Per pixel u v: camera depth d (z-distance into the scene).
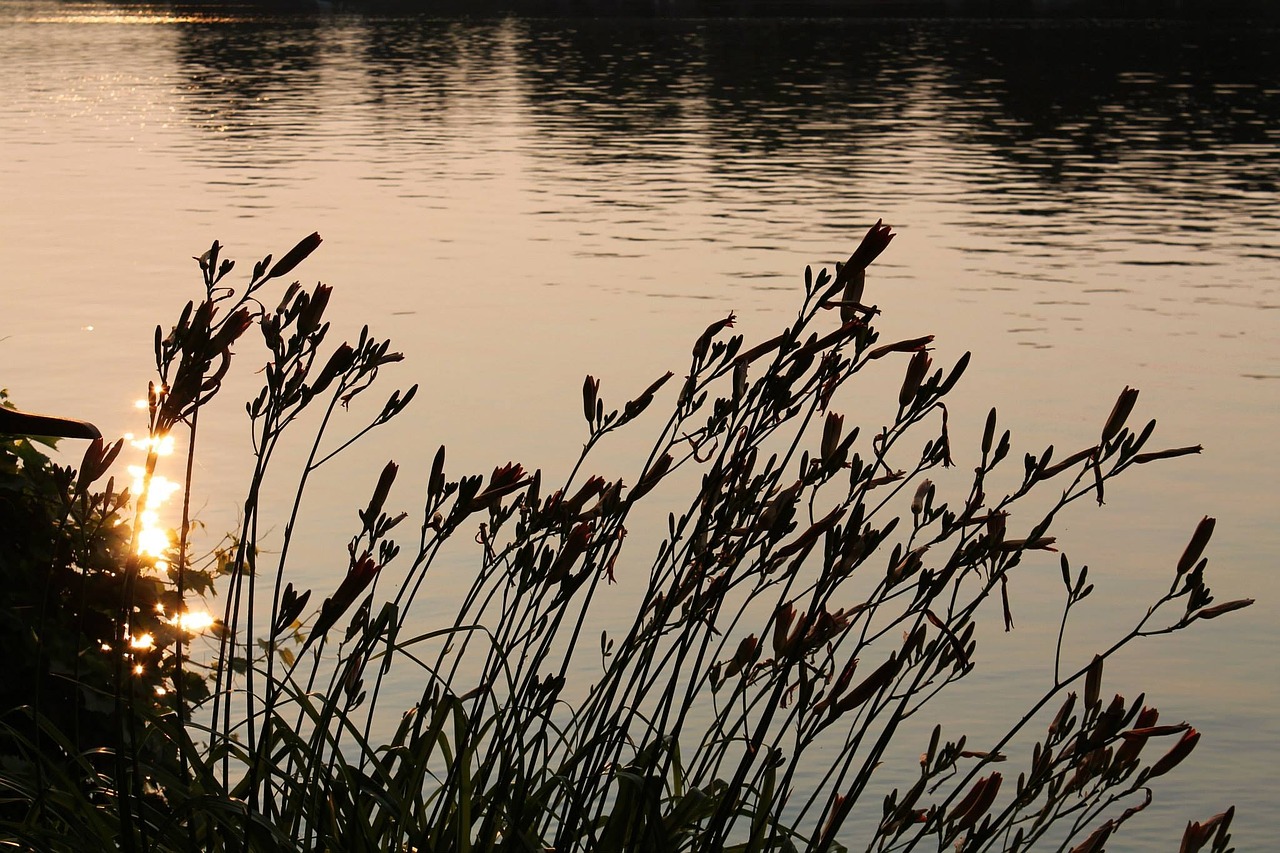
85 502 3.05
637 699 3.21
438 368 14.40
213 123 41.88
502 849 3.24
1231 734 7.38
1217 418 13.27
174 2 135.88
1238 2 108.75
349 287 18.83
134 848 2.93
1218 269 20.98
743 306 17.61
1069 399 13.79
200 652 6.22
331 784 3.15
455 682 7.16
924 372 3.00
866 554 3.02
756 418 3.09
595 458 11.43
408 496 10.39
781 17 106.25
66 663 4.08
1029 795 3.04
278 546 9.21
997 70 62.50
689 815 3.25
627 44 79.50
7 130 39.75
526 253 21.47
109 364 14.35
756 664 3.45
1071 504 10.84
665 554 3.16
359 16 112.12
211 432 12.01
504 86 55.06
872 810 6.47
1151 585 9.30
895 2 116.06
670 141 37.91
